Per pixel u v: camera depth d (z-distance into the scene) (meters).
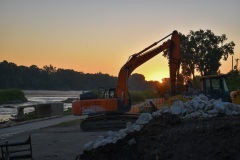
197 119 12.93
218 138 10.21
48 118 37.12
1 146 12.25
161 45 25.50
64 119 35.16
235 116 12.84
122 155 11.52
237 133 10.11
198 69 71.12
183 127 11.84
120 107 24.62
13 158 12.56
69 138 20.84
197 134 10.85
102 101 24.59
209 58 69.38
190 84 24.31
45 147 18.02
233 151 9.45
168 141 11.09
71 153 15.97
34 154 16.22
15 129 28.34
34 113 40.50
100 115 24.50
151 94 68.88
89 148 12.99
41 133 24.31
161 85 47.34
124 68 25.31
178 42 25.30
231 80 51.78
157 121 12.96
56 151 16.70
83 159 12.41
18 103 101.88
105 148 12.05
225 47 69.75
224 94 22.78
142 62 25.56
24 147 18.59
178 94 23.94
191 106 14.72
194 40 70.19
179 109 14.75
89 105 24.55
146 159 10.79
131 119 23.81
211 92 22.98
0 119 44.19
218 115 13.92
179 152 10.37
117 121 23.83
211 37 69.88
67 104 89.75
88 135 21.67
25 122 33.81
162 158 10.45
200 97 15.51
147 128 12.30
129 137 12.09
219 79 22.98
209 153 9.79
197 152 10.06
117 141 12.10
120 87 25.22
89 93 25.03
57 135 22.58
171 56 25.27
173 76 25.16
